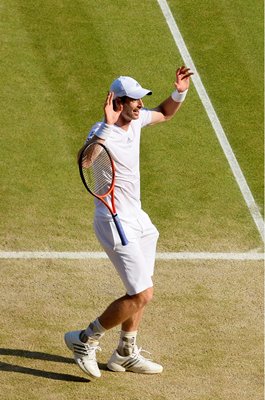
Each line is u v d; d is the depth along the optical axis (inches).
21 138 1678.2
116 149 1119.6
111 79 1831.9
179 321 1285.7
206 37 1964.8
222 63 1905.8
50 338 1240.8
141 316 1190.3
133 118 1123.9
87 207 1533.0
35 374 1173.1
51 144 1670.8
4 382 1152.8
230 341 1253.1
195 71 1879.9
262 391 1163.3
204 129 1743.4
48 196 1549.0
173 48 1927.9
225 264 1412.4
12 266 1380.4
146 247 1175.0
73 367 1192.2
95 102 1775.3
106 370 1192.2
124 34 1945.1
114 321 1141.1
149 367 1181.7
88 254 1421.0
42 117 1732.3
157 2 2039.9
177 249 1439.5
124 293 1342.3
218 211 1541.6
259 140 1729.8
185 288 1354.6
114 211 1119.6
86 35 1931.6
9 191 1553.9
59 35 1924.2
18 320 1269.7
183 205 1549.0
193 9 2032.5
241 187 1606.8
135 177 1143.0
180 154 1673.2
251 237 1482.5
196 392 1154.7
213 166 1652.3
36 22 1953.7
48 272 1373.0
